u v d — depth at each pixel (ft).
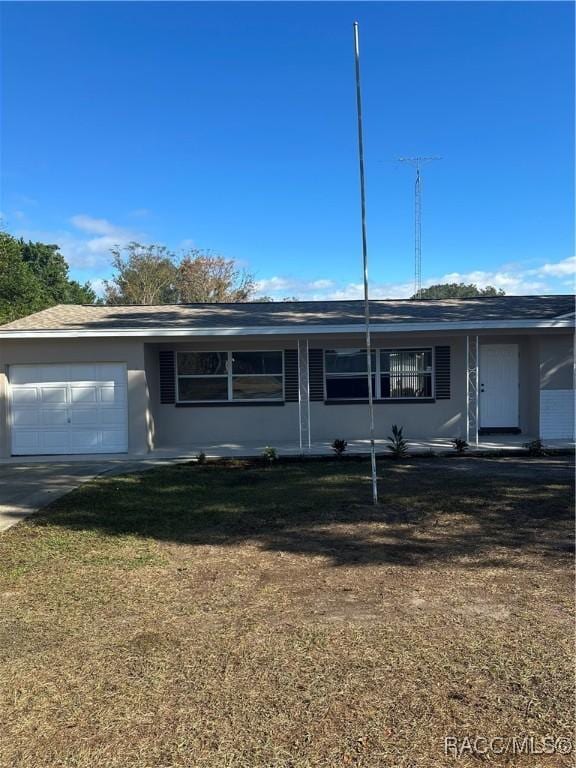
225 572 17.95
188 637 13.61
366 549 19.77
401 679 11.57
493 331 43.24
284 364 47.60
